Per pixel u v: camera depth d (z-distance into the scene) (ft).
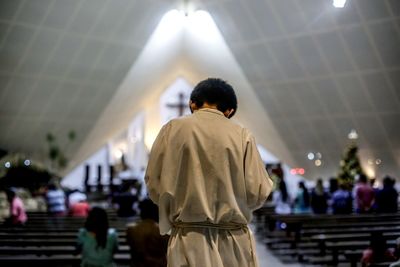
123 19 51.67
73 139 64.18
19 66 51.55
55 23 48.93
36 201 57.82
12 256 23.94
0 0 44.75
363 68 55.06
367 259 22.02
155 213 17.02
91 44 52.80
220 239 8.04
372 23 50.26
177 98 92.73
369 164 66.33
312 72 57.72
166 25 57.72
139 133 92.27
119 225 35.45
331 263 30.60
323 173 71.92
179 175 8.07
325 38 53.42
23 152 62.54
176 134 8.29
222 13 55.16
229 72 65.10
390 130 60.90
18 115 57.11
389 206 41.09
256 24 54.65
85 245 18.34
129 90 66.03
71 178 95.86
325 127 64.44
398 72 53.93
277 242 38.11
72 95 57.88
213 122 8.37
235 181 8.11
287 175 80.23
